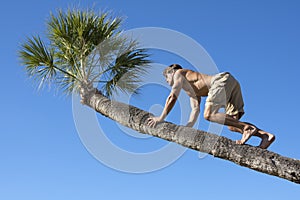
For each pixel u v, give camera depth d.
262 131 3.75
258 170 3.46
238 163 3.54
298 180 3.29
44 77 5.73
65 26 5.59
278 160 3.39
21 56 5.71
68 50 5.52
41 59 5.62
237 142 3.67
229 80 3.87
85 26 5.55
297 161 3.38
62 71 5.70
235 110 4.03
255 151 3.52
